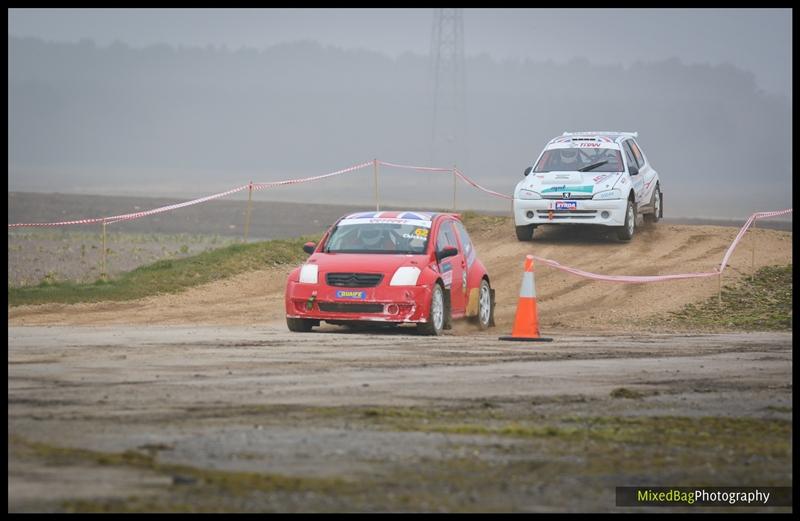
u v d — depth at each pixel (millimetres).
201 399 35812
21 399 35344
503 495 24438
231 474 25625
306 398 36375
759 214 86688
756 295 78438
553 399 37219
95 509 22578
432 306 59719
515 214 99688
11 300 72188
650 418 34000
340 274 59531
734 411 35750
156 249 132000
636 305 75938
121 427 30938
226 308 74062
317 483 25016
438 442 29578
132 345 50875
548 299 79188
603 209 97125
